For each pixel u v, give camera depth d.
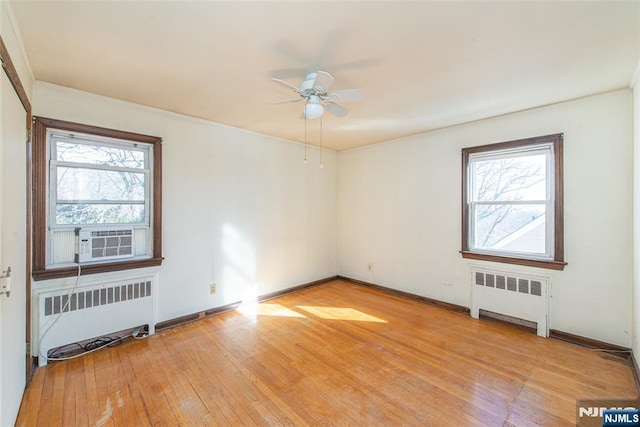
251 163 4.09
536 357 2.64
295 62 2.19
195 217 3.53
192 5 1.57
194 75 2.40
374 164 4.84
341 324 3.39
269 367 2.48
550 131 3.07
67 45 1.96
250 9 1.60
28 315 2.30
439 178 4.00
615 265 2.74
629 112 2.65
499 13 1.63
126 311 2.97
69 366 2.48
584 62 2.19
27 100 2.15
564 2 1.54
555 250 3.03
